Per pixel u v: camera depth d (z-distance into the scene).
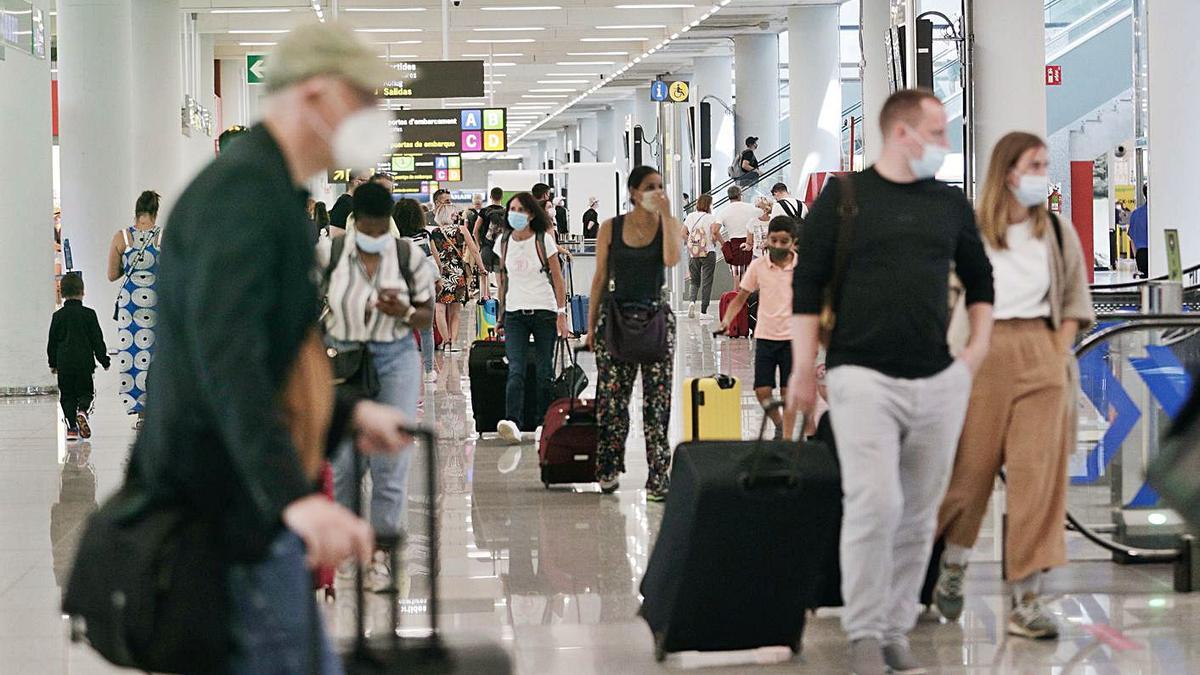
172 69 34.38
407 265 8.23
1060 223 7.14
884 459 6.02
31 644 7.16
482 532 9.93
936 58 28.52
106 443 15.44
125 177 26.86
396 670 3.92
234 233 3.21
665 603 6.59
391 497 8.41
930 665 6.59
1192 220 16.86
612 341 10.70
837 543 7.25
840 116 44.25
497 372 14.87
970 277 6.36
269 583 3.37
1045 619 7.03
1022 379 7.01
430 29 41.12
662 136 33.00
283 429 3.16
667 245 10.66
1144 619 7.38
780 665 6.64
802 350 6.15
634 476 12.34
